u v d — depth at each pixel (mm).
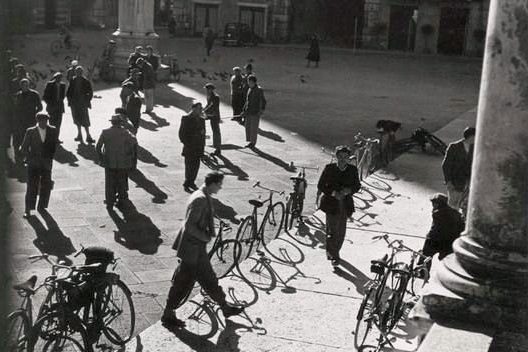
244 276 9383
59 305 6781
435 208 8664
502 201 6211
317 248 10742
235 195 14109
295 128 21734
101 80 29531
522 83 6035
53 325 6859
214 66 37562
